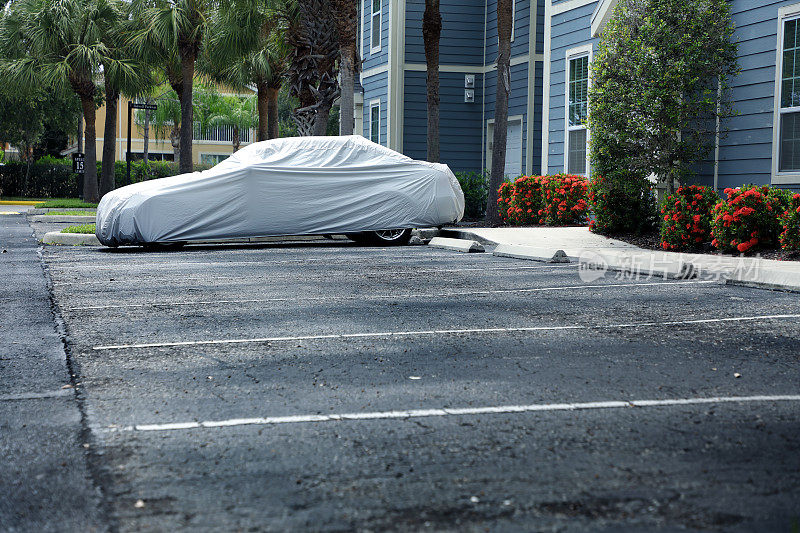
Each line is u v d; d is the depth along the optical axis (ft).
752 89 44.96
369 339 22.56
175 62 100.01
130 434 14.47
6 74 102.37
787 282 30.78
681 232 43.04
